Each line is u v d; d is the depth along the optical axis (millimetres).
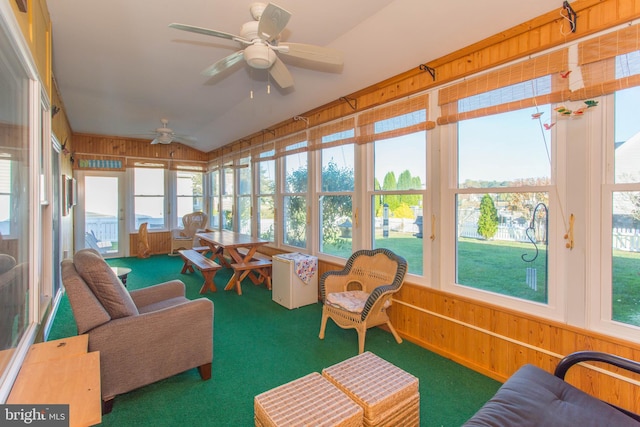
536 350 2074
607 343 1791
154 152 7266
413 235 2926
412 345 2760
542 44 2012
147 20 2586
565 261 1967
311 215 4223
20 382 1322
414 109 2812
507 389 1438
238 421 1826
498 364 2264
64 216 4281
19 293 1668
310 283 3805
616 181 1778
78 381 1345
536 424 1218
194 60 3301
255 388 2133
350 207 3691
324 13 2480
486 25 2186
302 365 2422
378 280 2904
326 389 1542
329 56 2270
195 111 5039
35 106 1842
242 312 3545
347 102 3566
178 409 1917
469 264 2502
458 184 2566
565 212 1961
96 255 2178
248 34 2086
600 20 1778
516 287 2225
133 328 1878
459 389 2137
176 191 7562
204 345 2172
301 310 3613
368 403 1448
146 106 4805
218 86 4031
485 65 2295
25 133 1779
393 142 3131
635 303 1733
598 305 1845
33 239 1830
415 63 2715
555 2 1892
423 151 2850
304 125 4316
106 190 6758
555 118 2004
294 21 2570
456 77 2482
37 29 1952
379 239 3309
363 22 2602
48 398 1220
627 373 1733
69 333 3008
